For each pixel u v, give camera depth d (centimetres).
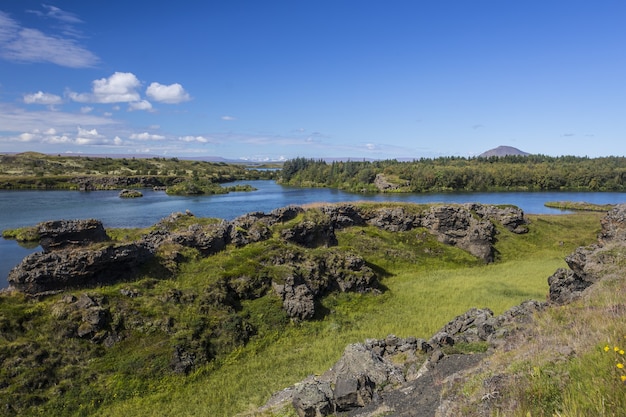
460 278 5297
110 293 3122
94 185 19012
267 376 2759
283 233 5428
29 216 10531
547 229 7944
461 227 6900
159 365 2731
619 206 5116
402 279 5325
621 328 1241
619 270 2705
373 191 18788
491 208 8075
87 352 2688
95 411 2375
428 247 6619
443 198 15675
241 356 3066
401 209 7369
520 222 7856
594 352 1170
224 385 2661
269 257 4306
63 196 15500
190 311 3278
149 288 3425
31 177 19212
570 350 1275
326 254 4706
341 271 4522
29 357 2495
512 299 4272
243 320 3384
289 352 3152
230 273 3822
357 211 7294
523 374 1226
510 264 6247
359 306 4169
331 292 4309
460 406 1240
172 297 3347
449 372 1808
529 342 1639
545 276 5328
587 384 1027
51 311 2848
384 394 1808
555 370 1184
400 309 4091
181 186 17625
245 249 4409
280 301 3734
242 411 2317
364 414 1667
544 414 1004
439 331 2983
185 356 2850
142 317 3027
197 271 3853
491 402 1162
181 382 2672
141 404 2447
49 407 2314
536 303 2875
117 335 2866
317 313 3828
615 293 2078
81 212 11331
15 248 7181
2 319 2645
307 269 4309
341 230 6838
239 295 3706
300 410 1828
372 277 4634
